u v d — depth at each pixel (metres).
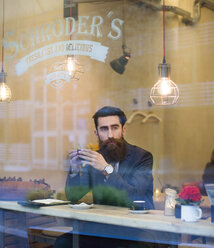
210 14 5.72
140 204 2.47
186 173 5.26
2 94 4.60
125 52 4.96
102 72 4.80
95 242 2.67
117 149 3.20
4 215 3.21
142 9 5.23
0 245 3.18
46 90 4.68
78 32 4.55
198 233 2.01
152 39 5.32
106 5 4.75
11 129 4.67
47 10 4.54
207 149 5.58
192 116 5.68
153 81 5.26
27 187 3.22
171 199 2.35
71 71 4.59
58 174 4.45
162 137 5.35
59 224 2.89
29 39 4.60
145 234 2.46
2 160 4.69
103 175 3.08
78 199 3.09
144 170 3.06
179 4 5.53
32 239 3.04
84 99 4.75
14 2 4.61
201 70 5.75
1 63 4.62
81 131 4.64
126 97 5.09
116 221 2.37
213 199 2.10
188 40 5.71
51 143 4.64
